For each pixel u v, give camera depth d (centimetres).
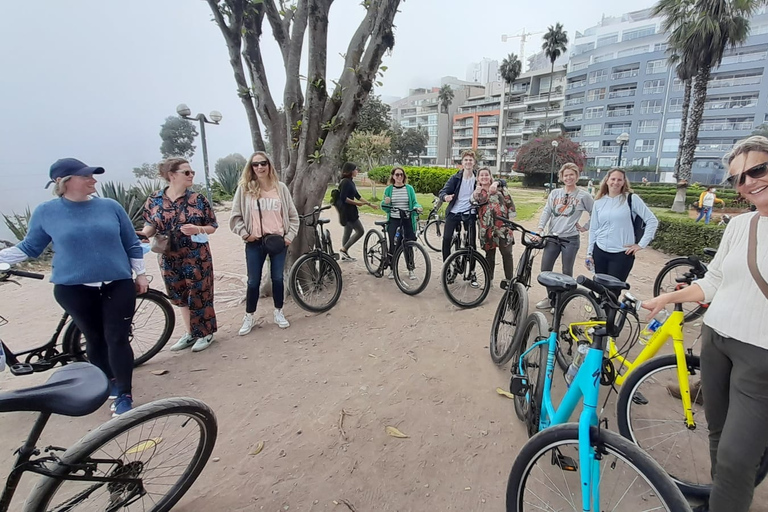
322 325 424
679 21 1691
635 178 4259
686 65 1723
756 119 3806
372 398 295
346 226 670
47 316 475
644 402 260
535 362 244
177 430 248
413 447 245
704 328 182
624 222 370
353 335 400
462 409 281
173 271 349
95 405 156
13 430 263
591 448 154
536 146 3428
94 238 255
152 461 219
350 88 486
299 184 489
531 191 3061
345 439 252
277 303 414
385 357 356
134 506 198
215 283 577
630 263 378
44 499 153
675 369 222
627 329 395
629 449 147
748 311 153
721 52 1634
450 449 242
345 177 656
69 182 249
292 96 480
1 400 141
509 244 498
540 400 224
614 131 4869
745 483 155
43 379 331
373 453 240
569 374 226
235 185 1697
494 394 298
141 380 320
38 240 254
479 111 7594
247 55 487
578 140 5347
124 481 179
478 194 492
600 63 4919
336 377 324
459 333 401
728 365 172
